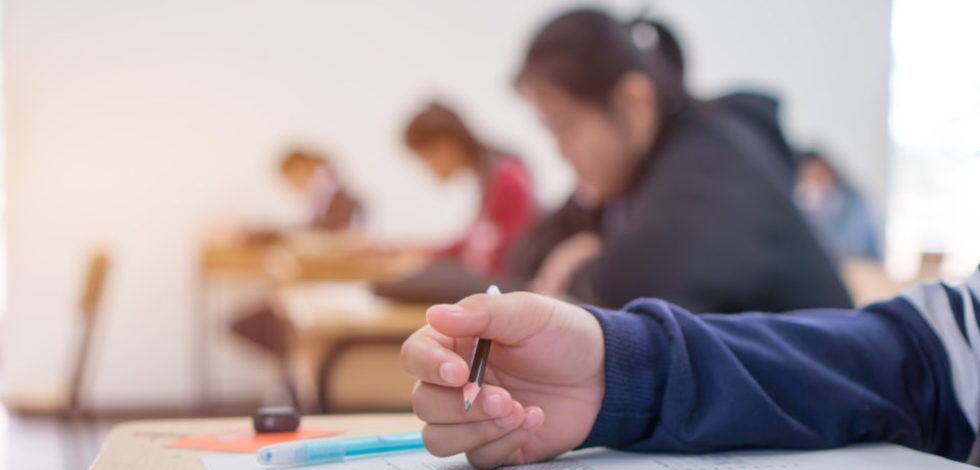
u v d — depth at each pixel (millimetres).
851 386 607
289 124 4473
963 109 4910
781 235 2148
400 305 2256
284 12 4461
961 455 637
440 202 4527
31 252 4273
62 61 4293
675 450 591
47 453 3248
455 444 527
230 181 4430
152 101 4371
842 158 4891
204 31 4402
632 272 2229
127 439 628
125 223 4348
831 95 4895
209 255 4391
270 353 4406
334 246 4164
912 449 616
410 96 4559
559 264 3322
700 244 2133
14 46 4254
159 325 4367
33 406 4191
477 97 4590
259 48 4449
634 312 620
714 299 2072
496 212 4336
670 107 2627
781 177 2404
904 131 4949
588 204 3162
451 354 504
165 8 4371
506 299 526
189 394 4379
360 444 571
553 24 2934
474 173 4488
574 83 2820
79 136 4312
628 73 2779
